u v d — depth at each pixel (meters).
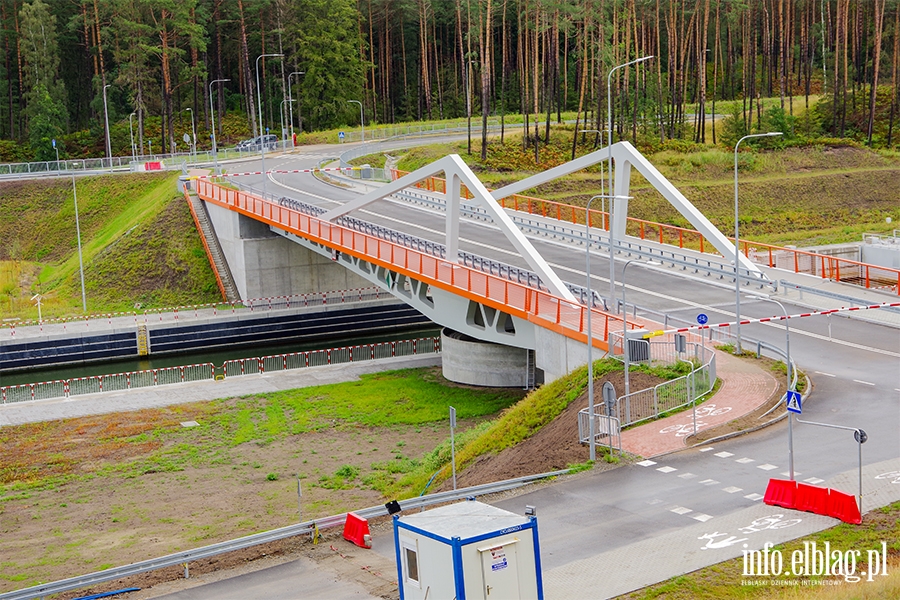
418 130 126.44
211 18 139.12
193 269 81.56
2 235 94.69
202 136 140.50
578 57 128.50
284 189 90.69
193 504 39.19
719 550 23.95
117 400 55.00
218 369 66.00
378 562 24.94
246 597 23.14
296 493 40.06
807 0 137.62
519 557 18.88
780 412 34.78
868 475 28.17
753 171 103.44
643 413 34.84
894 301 49.38
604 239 66.06
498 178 100.75
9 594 22.91
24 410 53.50
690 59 137.75
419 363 61.91
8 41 136.62
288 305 77.81
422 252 58.44
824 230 90.06
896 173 103.00
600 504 27.53
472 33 114.88
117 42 127.44
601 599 21.72
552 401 38.09
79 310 76.50
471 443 39.59
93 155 132.00
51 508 39.47
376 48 159.00
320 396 54.97
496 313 50.62
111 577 23.88
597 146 113.75
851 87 127.19
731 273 55.06
